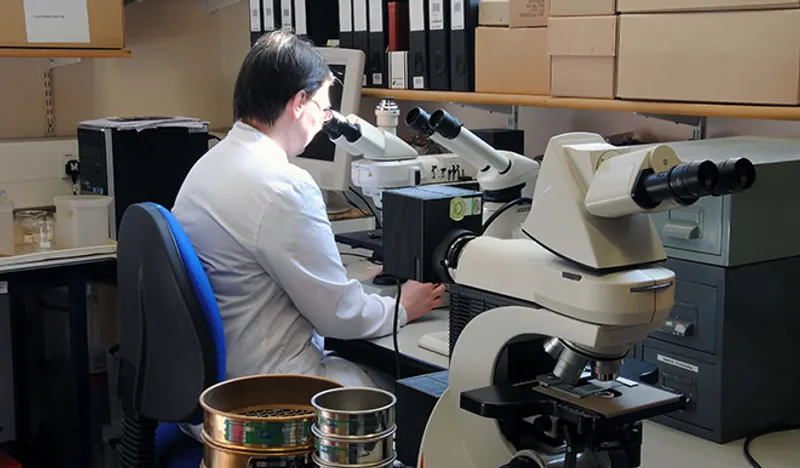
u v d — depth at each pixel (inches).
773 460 59.2
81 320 101.9
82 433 105.8
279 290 74.8
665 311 43.9
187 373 66.7
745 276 61.7
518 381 49.4
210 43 133.0
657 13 72.3
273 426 39.9
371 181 84.2
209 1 130.0
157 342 68.4
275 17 115.9
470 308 52.2
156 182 109.0
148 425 71.4
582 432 43.3
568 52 80.0
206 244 73.6
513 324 47.5
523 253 48.2
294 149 80.7
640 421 45.9
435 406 52.3
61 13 106.9
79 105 125.3
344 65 103.0
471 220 56.4
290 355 74.7
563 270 44.5
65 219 101.0
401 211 56.3
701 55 69.6
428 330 79.2
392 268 58.1
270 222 71.4
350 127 82.1
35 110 122.7
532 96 86.4
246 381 45.9
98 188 108.4
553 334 45.3
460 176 88.7
